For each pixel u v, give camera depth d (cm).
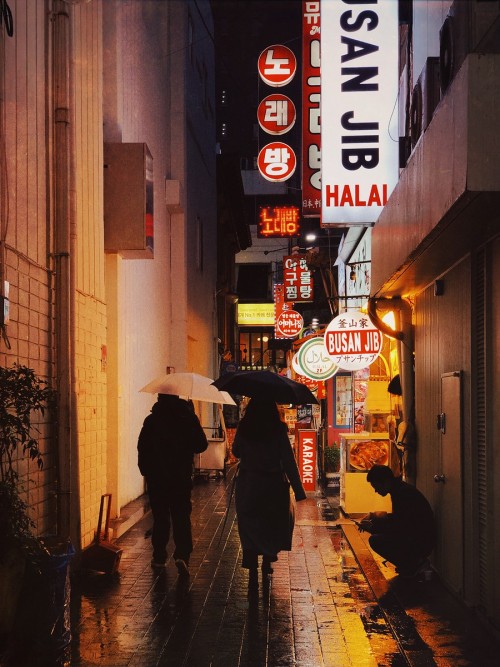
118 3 1277
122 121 1308
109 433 1252
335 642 627
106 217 1177
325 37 1105
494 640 631
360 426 1664
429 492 895
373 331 1239
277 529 810
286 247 4825
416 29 954
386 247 862
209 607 734
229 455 2561
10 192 704
